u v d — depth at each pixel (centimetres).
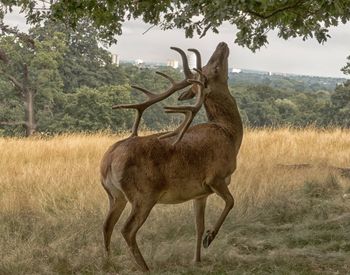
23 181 1477
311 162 1820
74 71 6481
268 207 1252
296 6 1057
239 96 6384
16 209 1239
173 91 889
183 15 1045
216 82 900
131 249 859
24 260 908
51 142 2262
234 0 845
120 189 852
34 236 1040
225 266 916
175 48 904
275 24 1120
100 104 5291
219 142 870
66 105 5522
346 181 1512
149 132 2566
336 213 1243
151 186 842
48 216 1184
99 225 1103
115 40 1250
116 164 845
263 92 6688
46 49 5612
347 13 959
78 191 1359
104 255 929
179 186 856
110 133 2745
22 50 5428
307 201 1316
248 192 1309
